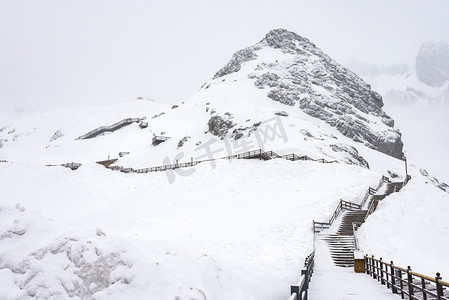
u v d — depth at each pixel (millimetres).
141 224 29047
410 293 8484
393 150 100750
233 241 21938
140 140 75875
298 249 18750
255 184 36250
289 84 108125
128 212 32406
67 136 112875
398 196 23812
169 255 7031
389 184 34938
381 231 19766
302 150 48969
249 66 130000
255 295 8109
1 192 34562
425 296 7516
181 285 5562
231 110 71125
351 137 91812
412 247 17359
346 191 30812
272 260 16125
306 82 115000
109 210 33250
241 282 8672
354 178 34844
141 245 10367
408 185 25000
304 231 22812
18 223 7637
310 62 132125
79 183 42781
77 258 6211
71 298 5695
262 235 22594
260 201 31688
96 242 6387
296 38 153250
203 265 7062
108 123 123312
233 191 35031
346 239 22016
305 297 6941
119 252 6086
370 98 131000
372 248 18141
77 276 5926
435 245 17859
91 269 5895
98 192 40031
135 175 45969
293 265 14969
